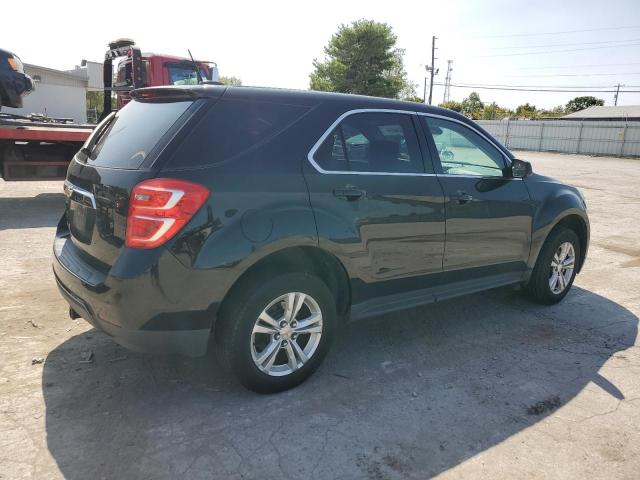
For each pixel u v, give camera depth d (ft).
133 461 8.09
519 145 133.49
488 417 9.71
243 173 9.17
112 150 9.89
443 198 12.03
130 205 8.49
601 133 117.70
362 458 8.41
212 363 11.27
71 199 10.61
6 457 8.02
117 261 8.57
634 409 10.17
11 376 10.38
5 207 27.27
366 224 10.59
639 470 8.36
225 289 8.90
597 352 12.74
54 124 28.04
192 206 8.54
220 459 8.23
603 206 37.45
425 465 8.31
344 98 11.09
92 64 90.89
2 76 27.02
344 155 10.64
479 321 14.56
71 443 8.43
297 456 8.39
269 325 9.78
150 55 29.55
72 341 12.04
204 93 9.49
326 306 10.44
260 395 10.13
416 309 15.30
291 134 10.00
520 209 13.96
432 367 11.66
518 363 12.00
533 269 15.29
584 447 8.91
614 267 20.97
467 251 12.81
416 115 12.27
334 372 11.23
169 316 8.64
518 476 8.14
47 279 16.10
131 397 9.86
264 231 9.14
